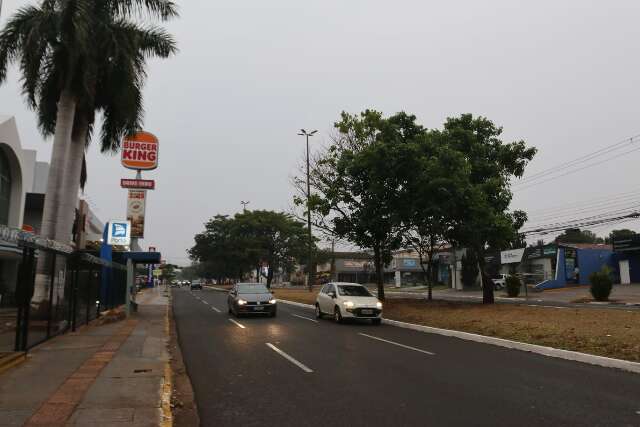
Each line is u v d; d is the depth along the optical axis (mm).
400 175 21453
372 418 6137
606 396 7262
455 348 12031
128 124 18859
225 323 17984
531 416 6219
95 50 16281
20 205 26156
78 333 14008
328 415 6277
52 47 16125
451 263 56469
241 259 62188
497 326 14789
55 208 15945
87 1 15898
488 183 21109
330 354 11008
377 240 23828
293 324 17688
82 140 18047
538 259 46781
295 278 100938
